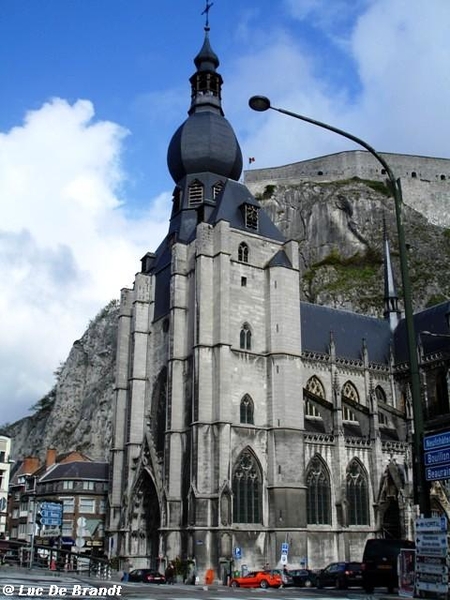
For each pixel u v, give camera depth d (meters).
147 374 90.31
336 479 77.94
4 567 61.09
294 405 77.75
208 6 103.06
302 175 193.12
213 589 51.09
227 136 94.25
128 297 97.69
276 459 75.25
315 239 170.38
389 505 78.81
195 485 71.31
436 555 26.02
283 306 81.31
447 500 72.06
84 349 185.62
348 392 93.19
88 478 112.06
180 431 77.81
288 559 71.06
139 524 82.44
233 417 75.44
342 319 101.25
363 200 171.50
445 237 166.00
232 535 69.69
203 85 99.25
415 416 27.31
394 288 110.19
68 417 178.38
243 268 82.06
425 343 97.12
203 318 77.44
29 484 125.00
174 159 95.25
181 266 83.94
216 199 89.38
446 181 188.25
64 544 104.25
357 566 54.47
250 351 79.25
